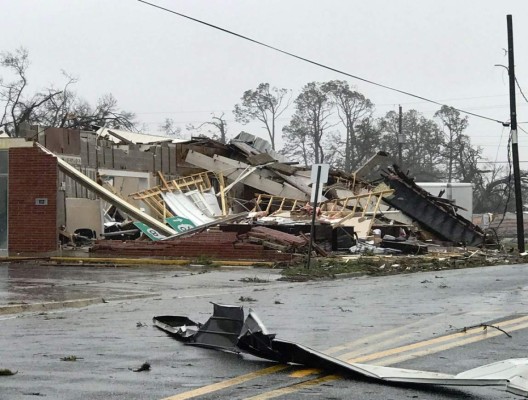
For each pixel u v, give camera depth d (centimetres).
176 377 839
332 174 4281
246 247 2720
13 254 2927
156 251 2802
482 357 972
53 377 841
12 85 6731
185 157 4072
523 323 1277
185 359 943
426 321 1313
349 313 1430
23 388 787
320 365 880
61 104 7006
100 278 2183
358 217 3547
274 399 739
